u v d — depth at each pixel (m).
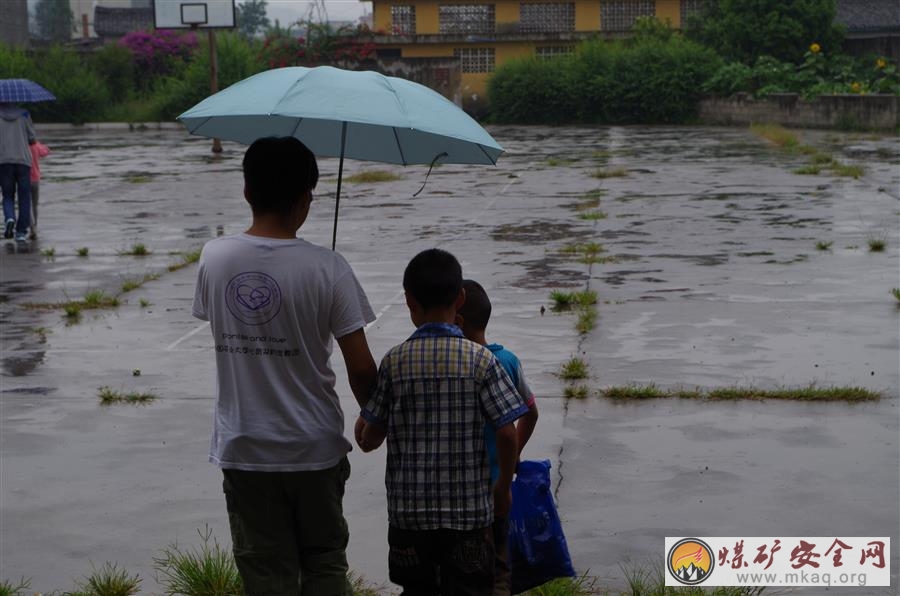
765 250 14.25
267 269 3.82
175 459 6.86
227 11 37.06
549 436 7.10
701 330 9.91
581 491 6.14
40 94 16.42
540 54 55.69
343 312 3.87
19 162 16.19
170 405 8.02
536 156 31.34
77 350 9.73
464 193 22.19
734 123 47.25
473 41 54.94
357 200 21.41
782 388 8.04
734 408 7.65
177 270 13.91
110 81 55.03
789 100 43.44
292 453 3.86
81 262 14.59
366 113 4.02
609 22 55.91
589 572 5.11
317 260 3.85
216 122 4.75
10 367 9.16
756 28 48.78
